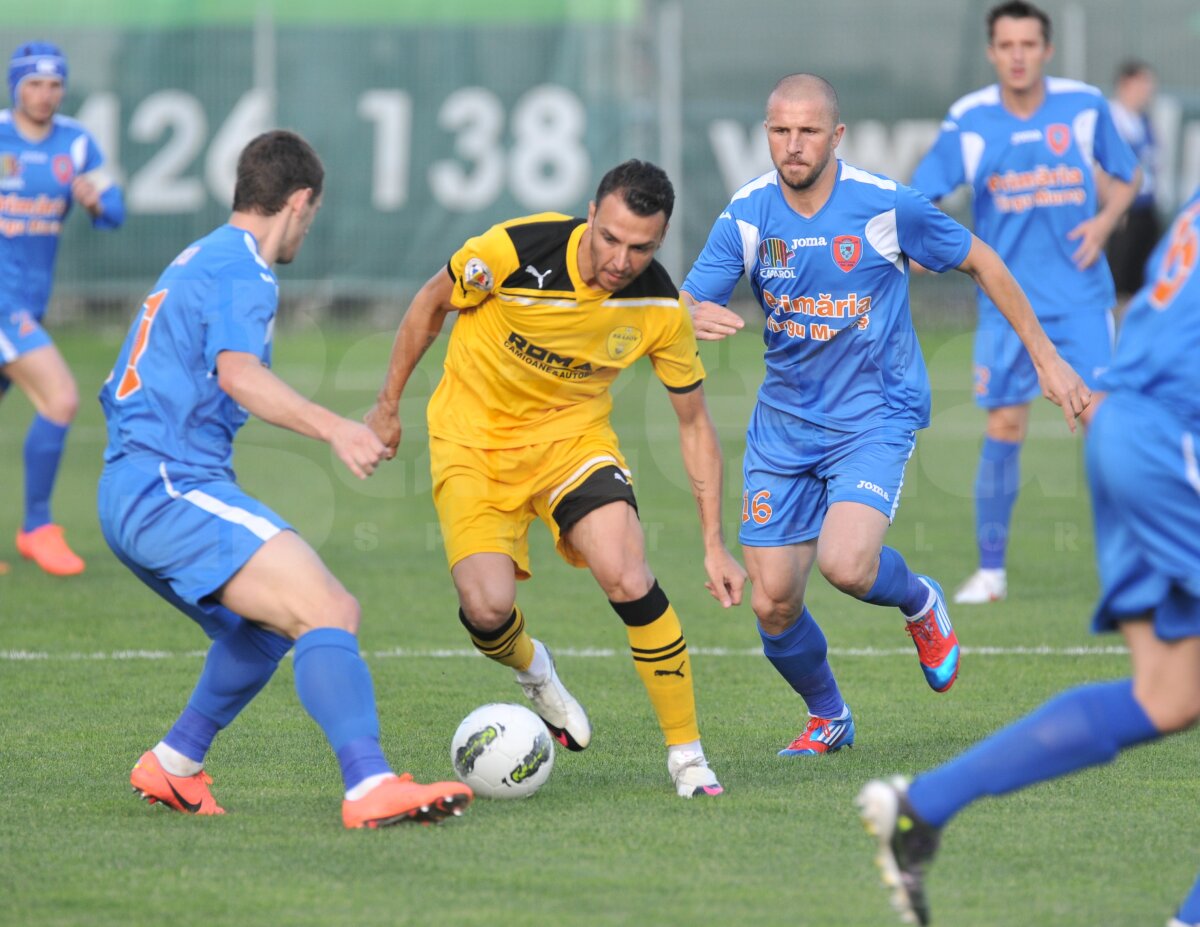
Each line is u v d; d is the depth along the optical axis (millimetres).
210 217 64250
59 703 21094
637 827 15477
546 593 29562
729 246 19422
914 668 23578
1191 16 64875
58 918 12766
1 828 15383
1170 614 12414
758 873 14016
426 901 13211
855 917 12867
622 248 15797
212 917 12812
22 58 30453
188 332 15141
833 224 18781
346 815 15008
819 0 64250
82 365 58875
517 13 64000
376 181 64812
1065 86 28969
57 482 42531
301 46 63938
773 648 18875
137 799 16531
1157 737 12617
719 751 19016
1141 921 12828
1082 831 15375
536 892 13453
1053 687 22234
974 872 14094
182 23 63469
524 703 21406
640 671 16875
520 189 64688
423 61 64250
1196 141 65375
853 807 16250
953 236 18750
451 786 14883
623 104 64250
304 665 14922
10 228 30703
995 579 28891
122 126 63625
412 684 22469
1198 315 12391
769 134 18516
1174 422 12383
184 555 14977
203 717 15891
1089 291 29156
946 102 64812
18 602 28219
